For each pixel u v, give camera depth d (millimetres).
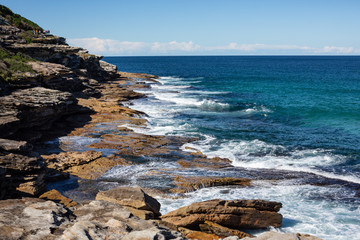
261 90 68500
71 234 9344
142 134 28953
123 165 21391
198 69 153000
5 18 56688
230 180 19203
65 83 39312
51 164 20188
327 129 34375
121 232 9938
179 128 32781
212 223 13266
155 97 53406
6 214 10812
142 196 13469
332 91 66375
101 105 38500
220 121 37375
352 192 18391
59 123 30500
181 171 20594
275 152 25797
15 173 15859
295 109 45094
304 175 20828
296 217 15508
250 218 13766
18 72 30703
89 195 17109
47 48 47094
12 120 22312
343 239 13664
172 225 12664
